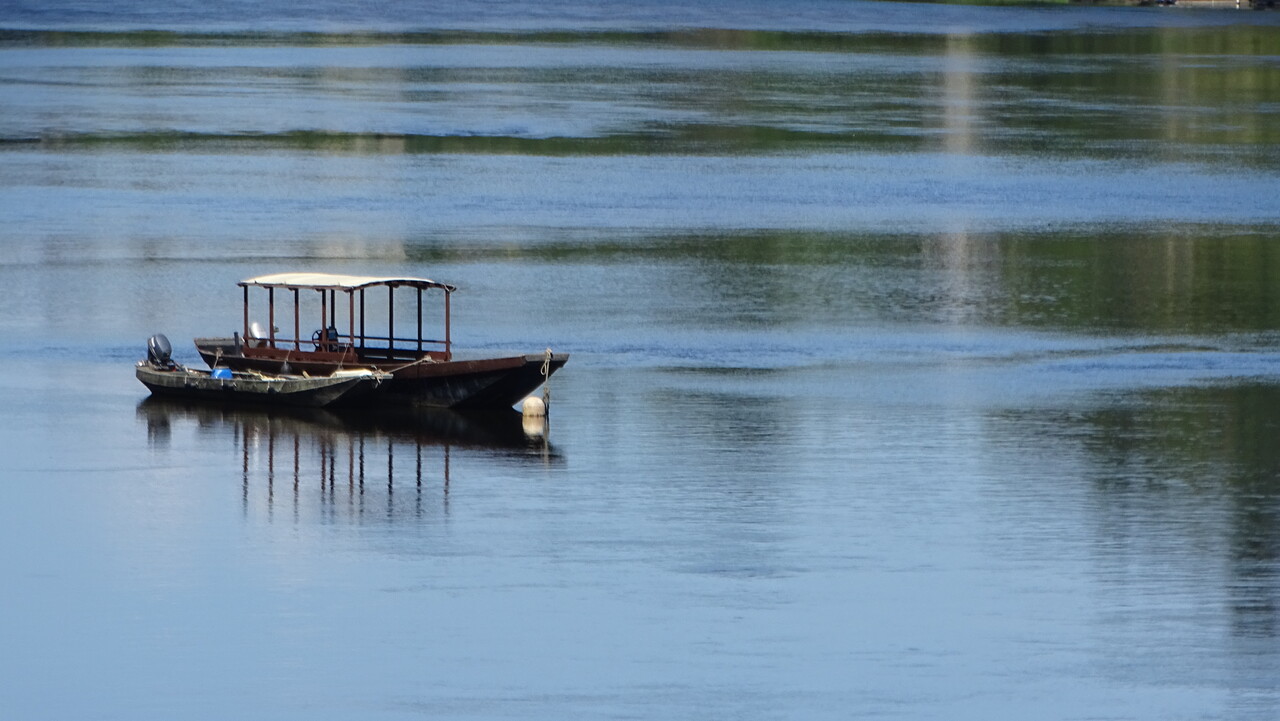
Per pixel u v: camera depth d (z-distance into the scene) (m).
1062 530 162.38
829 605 145.12
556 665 134.12
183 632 139.88
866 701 128.75
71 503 169.50
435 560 154.75
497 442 189.75
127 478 177.12
